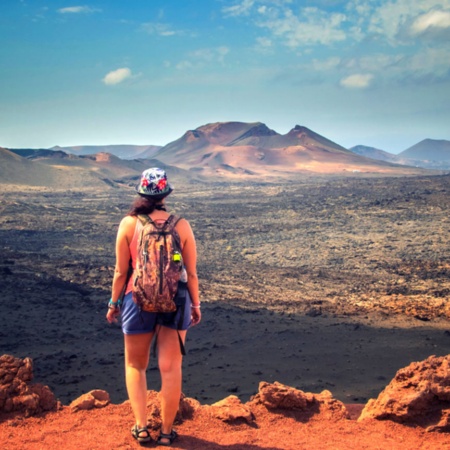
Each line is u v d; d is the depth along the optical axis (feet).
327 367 72.18
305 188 495.00
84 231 263.29
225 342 86.89
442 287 146.10
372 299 129.39
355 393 60.44
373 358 77.00
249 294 132.98
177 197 462.60
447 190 403.54
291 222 295.89
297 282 154.61
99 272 154.10
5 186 521.65
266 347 83.30
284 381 66.08
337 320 103.50
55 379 65.82
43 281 134.10
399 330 94.68
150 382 64.59
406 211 317.01
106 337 89.66
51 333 90.94
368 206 341.82
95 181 598.75
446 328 96.58
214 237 249.75
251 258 202.18
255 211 348.59
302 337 89.66
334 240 238.27
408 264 184.96
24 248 209.97
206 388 62.85
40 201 422.41
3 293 119.03
